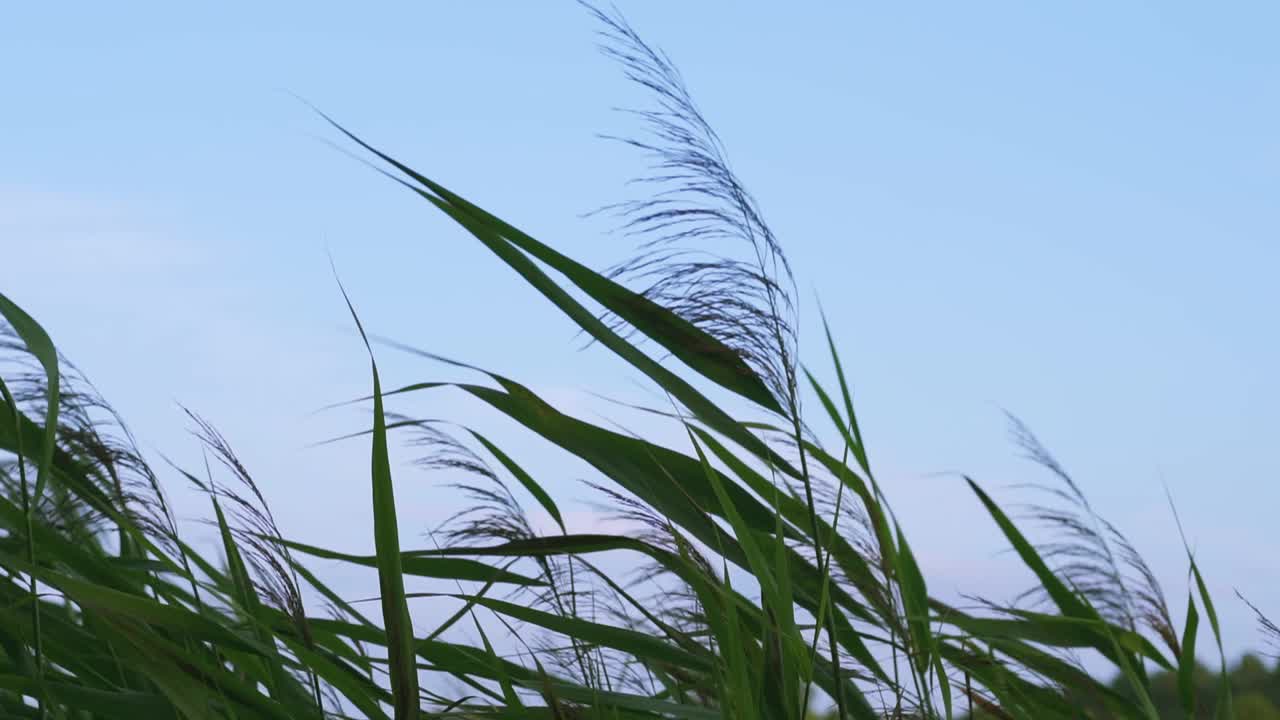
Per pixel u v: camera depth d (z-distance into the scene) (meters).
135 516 1.87
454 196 1.93
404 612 1.73
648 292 1.95
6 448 1.82
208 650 1.83
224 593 1.90
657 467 1.94
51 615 1.81
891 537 1.97
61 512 1.86
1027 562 2.16
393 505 1.73
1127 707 2.11
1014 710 2.06
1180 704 2.12
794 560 1.96
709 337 1.92
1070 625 2.11
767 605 1.85
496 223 1.93
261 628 1.84
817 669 1.93
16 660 1.77
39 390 1.86
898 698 1.94
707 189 1.94
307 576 1.96
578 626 1.90
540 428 1.92
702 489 1.94
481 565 1.94
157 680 1.75
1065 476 2.25
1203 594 2.12
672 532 1.88
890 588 1.96
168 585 1.88
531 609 1.89
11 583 1.79
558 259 1.95
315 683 1.83
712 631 1.90
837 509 1.90
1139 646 2.13
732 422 1.93
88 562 1.81
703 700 1.99
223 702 1.76
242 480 1.84
